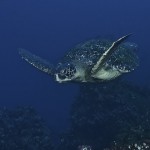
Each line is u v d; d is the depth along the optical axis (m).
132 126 8.00
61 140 17.64
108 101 15.47
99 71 7.27
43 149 16.89
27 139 16.67
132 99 15.96
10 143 16.16
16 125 17.59
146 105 15.91
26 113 18.73
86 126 15.63
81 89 16.67
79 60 7.64
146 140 6.82
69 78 7.29
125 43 10.77
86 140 15.29
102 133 14.77
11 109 19.45
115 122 14.36
